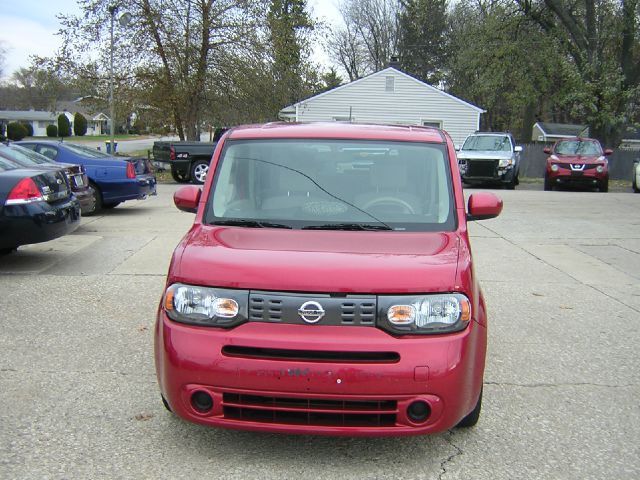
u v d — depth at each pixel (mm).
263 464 3357
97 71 26328
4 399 4102
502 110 57406
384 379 3051
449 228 3900
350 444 3594
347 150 4312
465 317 3232
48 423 3779
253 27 26062
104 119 92625
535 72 30422
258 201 4113
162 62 26172
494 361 4949
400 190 4133
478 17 37156
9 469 3252
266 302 3156
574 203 15523
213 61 26141
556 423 3891
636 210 14250
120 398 4148
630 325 5914
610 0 28953
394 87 33312
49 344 5152
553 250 9570
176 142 21531
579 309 6430
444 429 3162
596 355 5109
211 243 3584
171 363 3201
